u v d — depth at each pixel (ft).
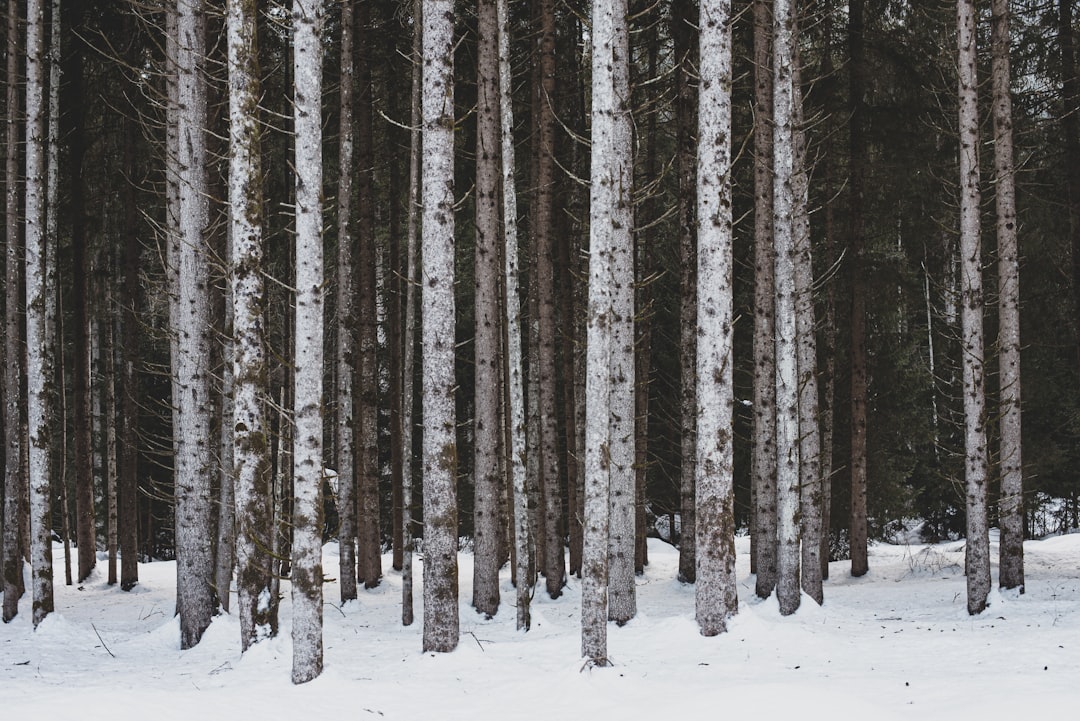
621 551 44.86
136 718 26.11
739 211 69.77
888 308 66.90
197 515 43.86
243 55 35.86
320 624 32.45
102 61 64.49
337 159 74.28
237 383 36.47
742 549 92.53
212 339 53.42
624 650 37.83
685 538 64.54
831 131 62.23
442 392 36.60
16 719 25.16
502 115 47.75
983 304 48.39
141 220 72.54
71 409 102.99
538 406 63.93
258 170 36.24
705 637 38.65
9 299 54.90
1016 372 51.52
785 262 46.47
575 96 70.03
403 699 30.04
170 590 67.62
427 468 36.65
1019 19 63.16
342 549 61.00
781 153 47.11
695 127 63.82
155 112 63.82
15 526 54.19
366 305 69.46
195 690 31.07
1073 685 27.89
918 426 83.76
